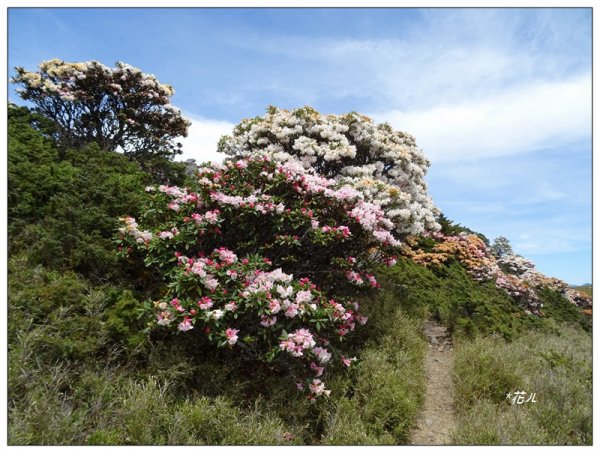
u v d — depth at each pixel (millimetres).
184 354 3664
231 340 3467
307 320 3926
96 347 3311
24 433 2541
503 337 6430
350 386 4176
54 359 3174
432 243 10086
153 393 3154
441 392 4738
